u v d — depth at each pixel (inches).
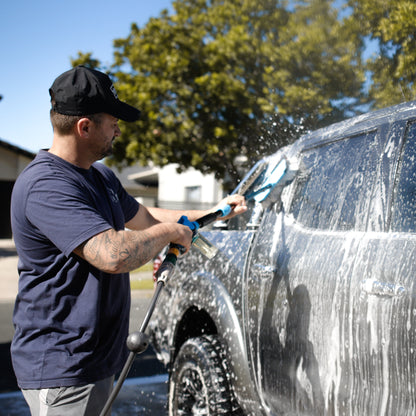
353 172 82.9
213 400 99.4
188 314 116.3
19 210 67.1
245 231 106.1
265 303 91.0
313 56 319.6
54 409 66.0
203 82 432.1
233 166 464.1
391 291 66.5
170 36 466.0
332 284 76.0
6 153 922.7
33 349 66.2
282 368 85.9
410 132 75.6
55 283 66.2
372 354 68.7
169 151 467.8
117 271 63.5
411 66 216.7
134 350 62.6
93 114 67.4
